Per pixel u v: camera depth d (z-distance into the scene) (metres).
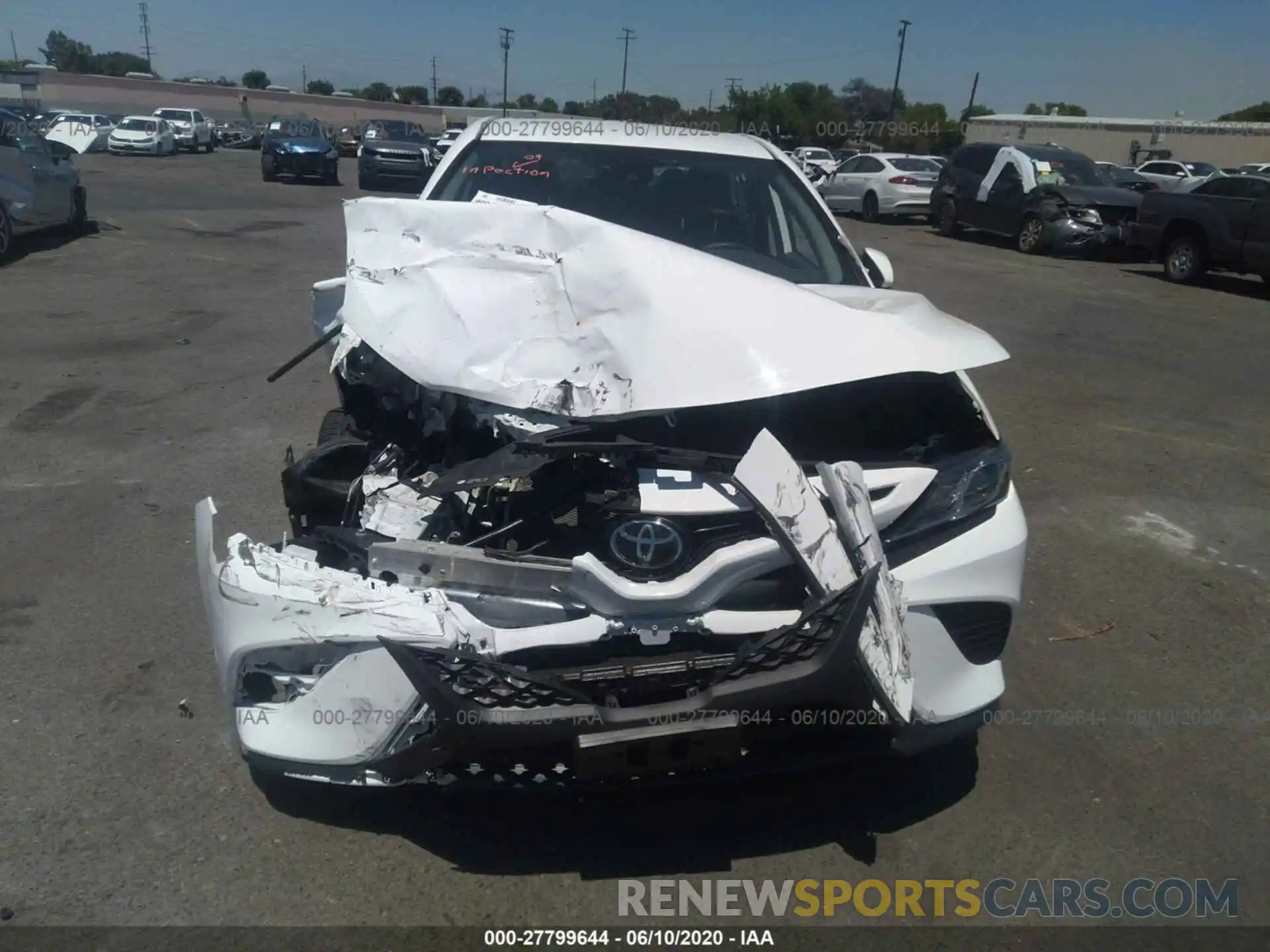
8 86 59.19
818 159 28.33
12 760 3.16
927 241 19.38
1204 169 28.73
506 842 2.91
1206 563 4.95
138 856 2.80
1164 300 12.92
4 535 4.75
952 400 3.20
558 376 2.88
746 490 2.55
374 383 3.29
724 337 2.86
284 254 13.68
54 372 7.48
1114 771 3.35
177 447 5.98
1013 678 3.90
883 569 2.64
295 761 2.66
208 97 64.94
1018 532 3.00
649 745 2.47
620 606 2.53
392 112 71.94
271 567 2.61
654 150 4.65
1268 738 3.56
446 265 3.18
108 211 17.81
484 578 2.59
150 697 3.51
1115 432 7.03
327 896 2.70
